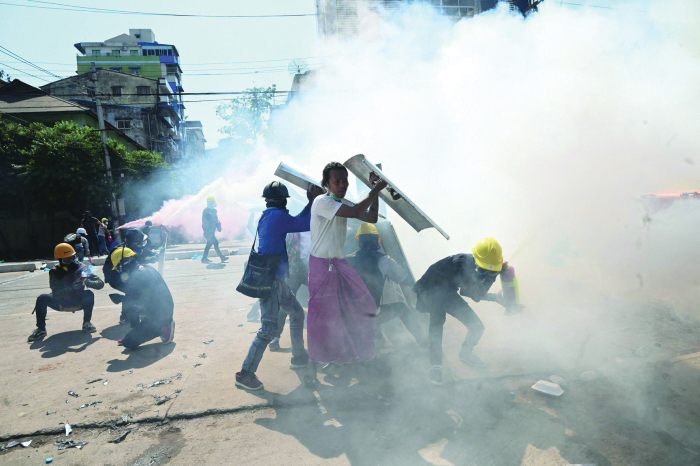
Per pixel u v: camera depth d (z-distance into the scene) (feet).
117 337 14.89
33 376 11.59
